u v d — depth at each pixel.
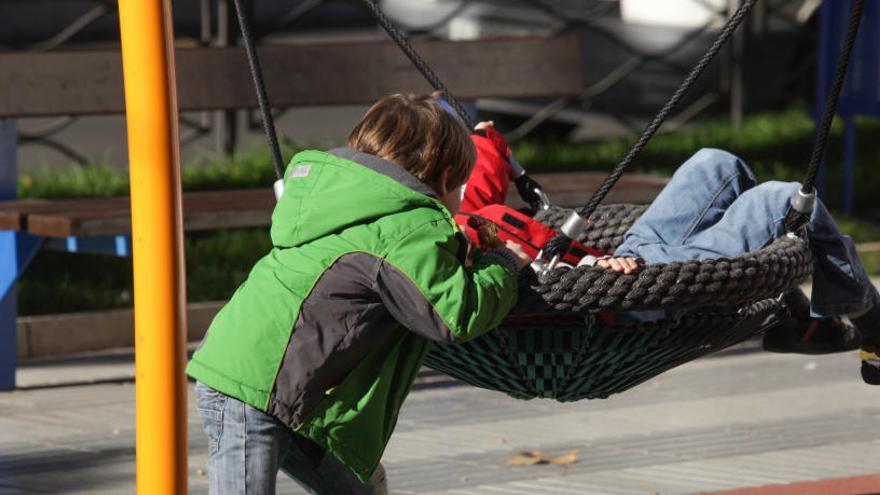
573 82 27.14
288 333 10.77
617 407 20.81
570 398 12.62
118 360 23.78
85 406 20.61
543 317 11.72
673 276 11.03
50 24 51.25
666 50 40.72
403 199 10.87
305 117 45.72
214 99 24.72
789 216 12.52
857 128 41.19
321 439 10.91
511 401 21.20
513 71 26.67
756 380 22.45
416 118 11.31
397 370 11.30
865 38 32.31
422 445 18.75
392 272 10.63
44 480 16.92
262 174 32.91
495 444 18.81
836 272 13.32
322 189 11.02
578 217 11.38
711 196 14.21
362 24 56.16
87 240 21.50
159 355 9.70
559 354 11.83
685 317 11.88
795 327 15.04
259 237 29.67
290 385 10.72
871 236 31.36
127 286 27.05
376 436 11.04
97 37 51.84
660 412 20.50
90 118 47.84
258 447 10.81
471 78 26.36
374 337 10.87
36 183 32.34
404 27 40.38
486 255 11.15
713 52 11.49
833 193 35.72
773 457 18.16
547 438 19.11
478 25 39.91
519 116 42.28
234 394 10.75
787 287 11.73
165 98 9.54
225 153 35.31
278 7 54.34
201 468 17.47
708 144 38.66
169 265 9.64
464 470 17.56
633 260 11.34
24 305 25.34
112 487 16.72
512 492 16.66
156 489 9.78
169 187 9.59
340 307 10.77
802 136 39.72
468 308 10.60
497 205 13.95
